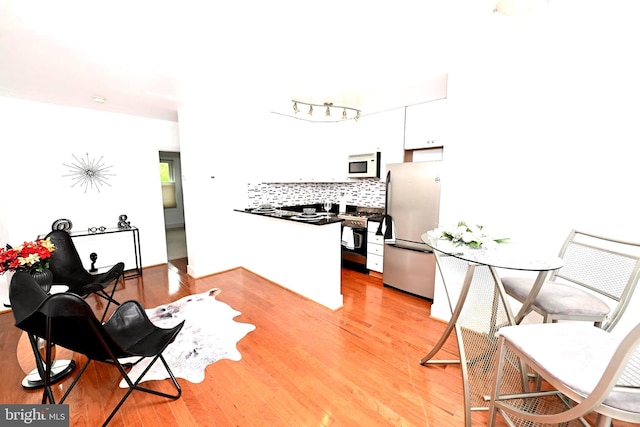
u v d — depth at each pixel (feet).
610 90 5.60
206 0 4.42
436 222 9.52
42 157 10.67
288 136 13.01
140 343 5.48
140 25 5.16
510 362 5.74
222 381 5.99
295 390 5.74
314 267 9.80
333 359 6.73
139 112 12.04
